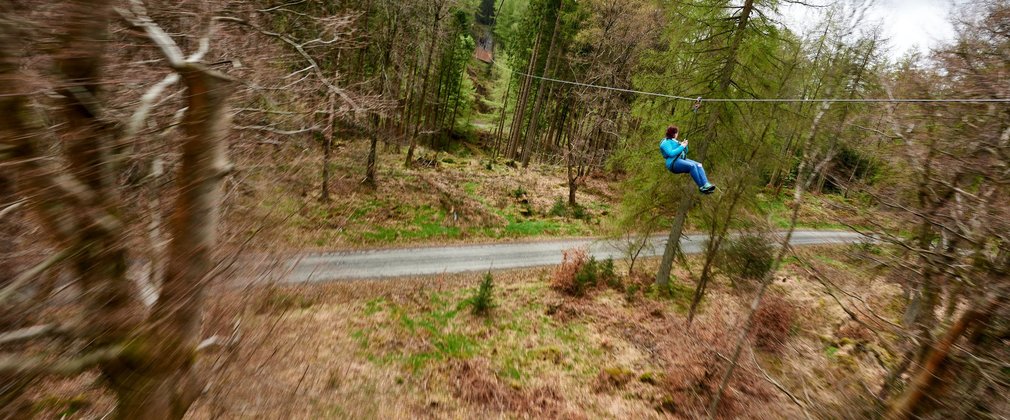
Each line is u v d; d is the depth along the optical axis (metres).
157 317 4.60
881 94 10.21
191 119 4.66
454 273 19.81
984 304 6.89
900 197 9.05
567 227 27.80
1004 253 7.18
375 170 25.28
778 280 21.30
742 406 12.16
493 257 22.33
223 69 6.26
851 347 13.52
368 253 19.47
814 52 16.03
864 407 8.55
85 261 4.20
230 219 6.25
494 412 11.61
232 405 7.40
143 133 5.02
